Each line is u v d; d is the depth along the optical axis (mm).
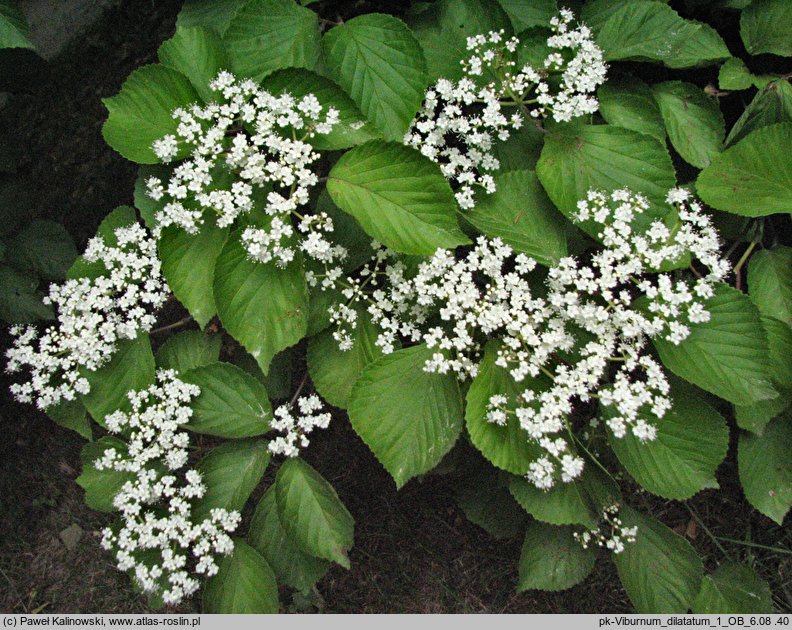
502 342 494
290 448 511
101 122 700
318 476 515
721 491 663
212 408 516
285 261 478
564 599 665
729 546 655
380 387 490
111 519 711
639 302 495
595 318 477
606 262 475
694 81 586
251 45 500
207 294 491
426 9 517
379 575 681
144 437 512
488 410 482
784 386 518
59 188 704
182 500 506
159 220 489
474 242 538
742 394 478
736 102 595
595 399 593
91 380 522
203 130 494
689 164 567
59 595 700
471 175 494
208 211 499
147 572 509
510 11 525
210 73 501
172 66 501
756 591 563
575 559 550
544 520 512
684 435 504
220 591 519
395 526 687
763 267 539
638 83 541
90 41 682
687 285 507
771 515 549
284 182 467
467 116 524
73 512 716
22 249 612
